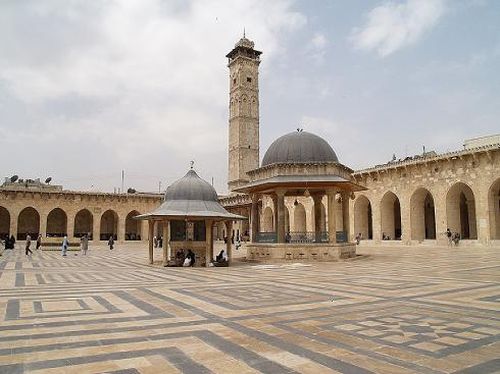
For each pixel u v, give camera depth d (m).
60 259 30.12
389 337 7.04
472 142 48.03
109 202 66.50
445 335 7.15
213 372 5.34
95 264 25.36
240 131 80.31
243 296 11.66
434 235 55.25
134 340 6.89
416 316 8.72
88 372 5.33
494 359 5.84
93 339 6.96
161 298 11.34
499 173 37.50
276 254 27.47
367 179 51.56
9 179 68.81
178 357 5.97
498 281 14.69
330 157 29.42
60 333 7.38
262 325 7.96
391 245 47.25
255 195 31.48
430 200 56.00
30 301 10.84
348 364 5.64
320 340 6.86
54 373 5.30
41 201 61.66
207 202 26.12
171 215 23.91
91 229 69.44
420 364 5.63
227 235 25.98
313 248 27.27
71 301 10.84
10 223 59.31
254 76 83.69
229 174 82.75
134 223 72.81
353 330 7.54
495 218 38.69
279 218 28.42
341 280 15.55
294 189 30.92
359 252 36.94
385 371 5.36
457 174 41.16
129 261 28.44
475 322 8.13
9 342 6.79
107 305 10.22
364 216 54.66
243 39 83.44
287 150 29.19
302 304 10.27
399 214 60.97
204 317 8.73
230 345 6.58
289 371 5.38
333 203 28.05
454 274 17.30
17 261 27.67
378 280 15.40
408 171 46.44
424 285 13.73
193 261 24.50
